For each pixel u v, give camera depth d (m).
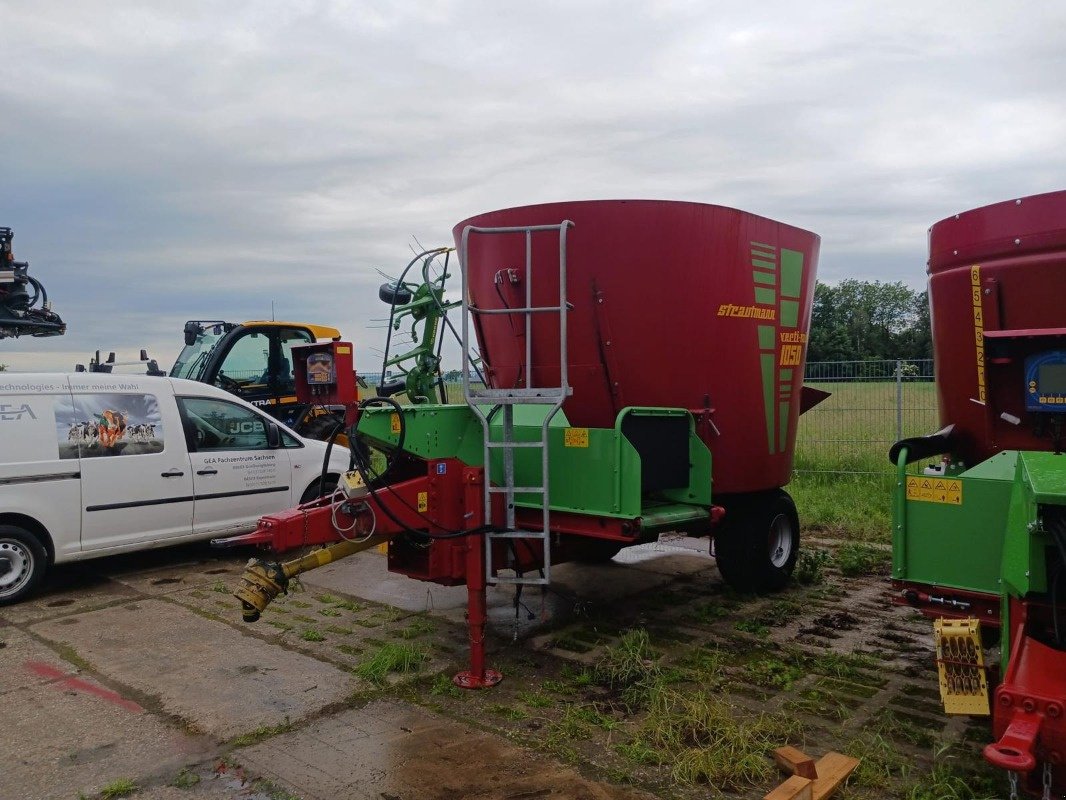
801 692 4.75
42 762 3.95
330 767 3.88
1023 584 3.16
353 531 4.85
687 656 5.33
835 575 7.59
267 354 12.20
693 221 5.92
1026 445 4.04
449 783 3.72
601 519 4.93
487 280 6.20
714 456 6.21
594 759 3.95
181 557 8.38
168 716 4.47
